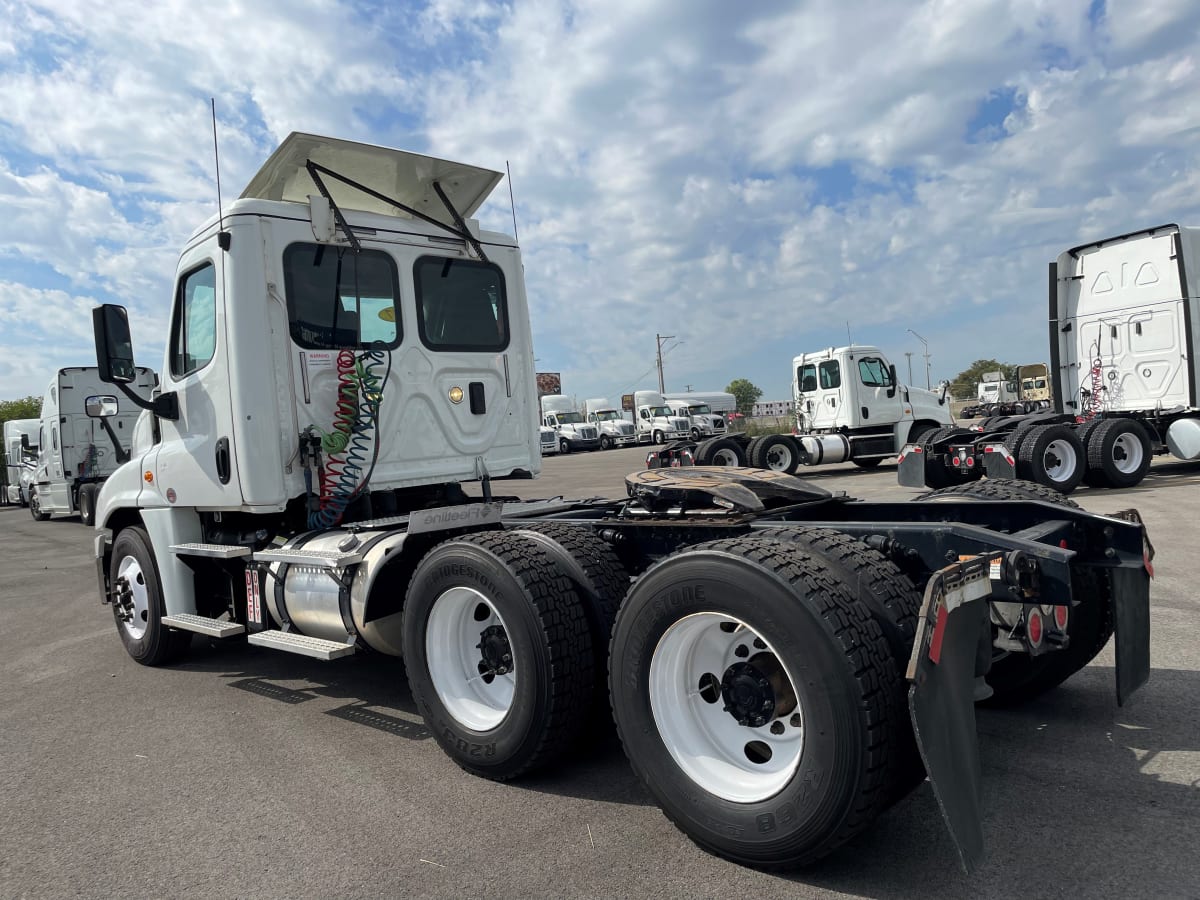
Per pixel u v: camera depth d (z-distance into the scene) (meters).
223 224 4.64
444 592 3.61
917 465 12.78
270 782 3.64
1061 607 3.04
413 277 5.20
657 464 17.59
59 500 18.70
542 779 3.51
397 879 2.74
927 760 2.23
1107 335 13.10
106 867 2.94
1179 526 8.49
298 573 4.54
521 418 5.70
